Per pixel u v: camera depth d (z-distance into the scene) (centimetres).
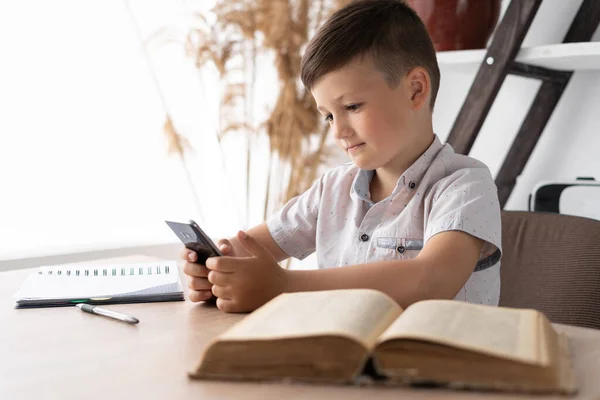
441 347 57
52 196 190
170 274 109
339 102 105
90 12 193
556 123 182
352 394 57
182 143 209
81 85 193
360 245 117
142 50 204
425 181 112
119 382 62
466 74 203
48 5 186
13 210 184
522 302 126
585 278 120
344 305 67
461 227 96
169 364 68
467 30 173
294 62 207
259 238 131
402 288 87
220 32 213
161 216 211
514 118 192
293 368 60
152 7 204
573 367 63
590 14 170
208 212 223
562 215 130
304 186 216
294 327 62
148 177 208
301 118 209
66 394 60
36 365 68
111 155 200
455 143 166
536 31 185
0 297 102
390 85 105
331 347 59
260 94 223
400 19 109
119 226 203
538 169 187
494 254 105
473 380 57
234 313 90
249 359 61
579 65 165
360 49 102
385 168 117
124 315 87
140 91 204
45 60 187
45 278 107
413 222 112
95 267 113
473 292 105
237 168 226
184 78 212
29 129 186
